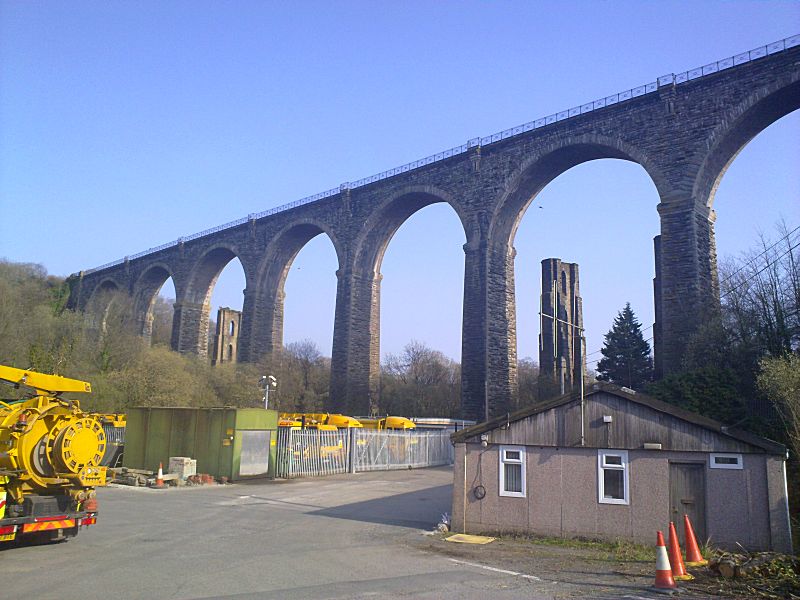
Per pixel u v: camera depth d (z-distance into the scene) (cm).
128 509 1944
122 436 3647
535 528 1505
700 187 3441
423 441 4197
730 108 3359
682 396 2486
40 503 1244
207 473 2919
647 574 1132
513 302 4538
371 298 5434
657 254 4675
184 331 6956
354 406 5147
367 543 1429
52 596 914
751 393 2444
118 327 5550
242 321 6241
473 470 1598
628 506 1428
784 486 1309
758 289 2938
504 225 4506
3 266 6325
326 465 3362
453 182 4725
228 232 6675
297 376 7606
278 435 3184
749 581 1073
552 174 4422
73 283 8900
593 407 1498
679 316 3284
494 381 4278
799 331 2680
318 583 1011
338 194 5612
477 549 1381
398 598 922
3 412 1255
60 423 1288
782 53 3219
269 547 1344
